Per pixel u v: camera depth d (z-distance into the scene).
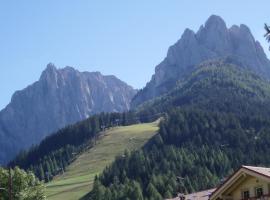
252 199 52.38
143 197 191.38
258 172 51.78
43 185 90.69
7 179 86.12
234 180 53.56
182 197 79.19
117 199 189.25
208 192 77.62
